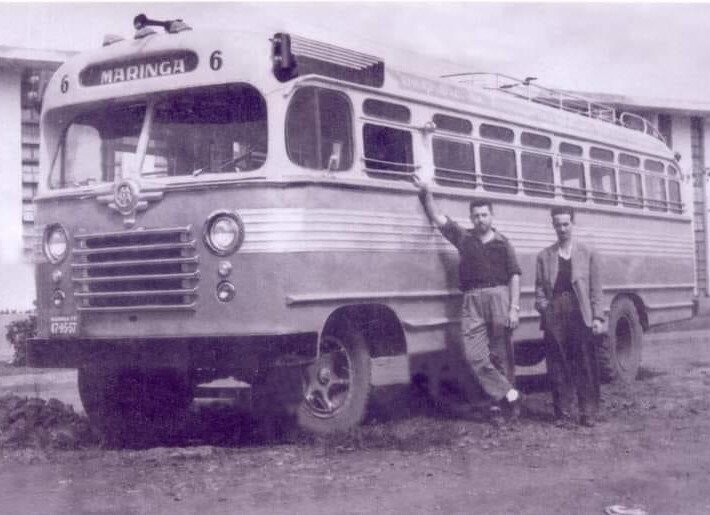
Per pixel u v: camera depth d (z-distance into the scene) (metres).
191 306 8.36
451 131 10.45
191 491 6.69
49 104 9.51
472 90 10.95
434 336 9.95
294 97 8.55
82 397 9.62
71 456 8.16
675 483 6.80
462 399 11.10
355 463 7.59
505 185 11.20
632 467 7.35
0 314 19.34
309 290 8.39
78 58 9.40
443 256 10.05
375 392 11.61
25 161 19.95
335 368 8.98
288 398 8.53
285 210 8.28
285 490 6.68
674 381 13.11
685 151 27.27
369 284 9.05
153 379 9.71
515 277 9.31
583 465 7.44
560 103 13.23
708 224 27.20
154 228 8.53
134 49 9.00
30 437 8.95
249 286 8.20
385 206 9.33
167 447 8.65
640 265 13.85
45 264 9.16
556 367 9.48
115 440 9.20
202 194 8.37
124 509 6.24
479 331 9.31
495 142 11.11
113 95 9.05
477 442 8.44
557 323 9.34
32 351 9.06
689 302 15.27
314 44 8.84
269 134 8.35
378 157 9.39
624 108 25.25
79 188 9.04
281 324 8.21
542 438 8.63
